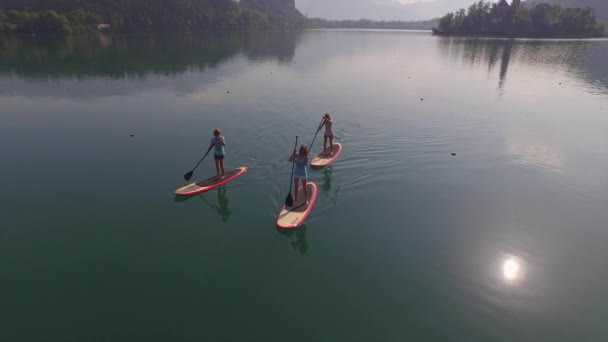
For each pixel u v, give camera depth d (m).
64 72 36.88
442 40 105.12
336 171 14.51
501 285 8.80
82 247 10.17
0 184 13.52
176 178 13.94
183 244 10.34
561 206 12.21
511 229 10.97
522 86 32.25
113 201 12.43
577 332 7.54
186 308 8.18
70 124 20.33
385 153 16.25
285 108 23.34
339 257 9.83
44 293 8.57
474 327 7.68
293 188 13.07
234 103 24.66
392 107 23.98
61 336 7.47
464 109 23.77
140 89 29.20
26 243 10.30
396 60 51.72
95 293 8.59
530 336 7.46
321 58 53.38
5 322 7.77
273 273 9.27
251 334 7.53
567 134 19.08
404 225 11.16
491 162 15.51
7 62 43.12
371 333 7.55
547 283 8.86
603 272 9.22
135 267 9.44
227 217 11.55
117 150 16.59
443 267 9.41
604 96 28.33
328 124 15.41
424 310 8.11
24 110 23.02
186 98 26.19
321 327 7.70
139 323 7.78
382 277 9.10
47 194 12.84
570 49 71.88
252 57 53.06
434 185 13.53
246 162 15.10
